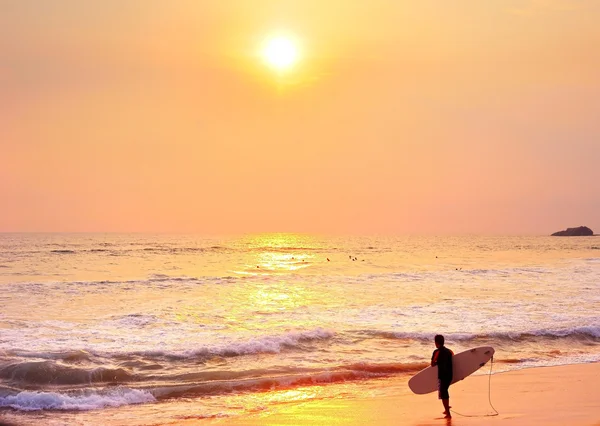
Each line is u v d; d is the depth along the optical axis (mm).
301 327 23328
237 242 135125
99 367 16781
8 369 15969
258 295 32094
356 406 13836
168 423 12742
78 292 32031
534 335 22703
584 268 51500
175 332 21906
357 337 21625
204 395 15203
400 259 71125
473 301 30844
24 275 44344
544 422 11867
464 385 15789
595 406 13359
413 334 21969
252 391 15586
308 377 16594
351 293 33406
